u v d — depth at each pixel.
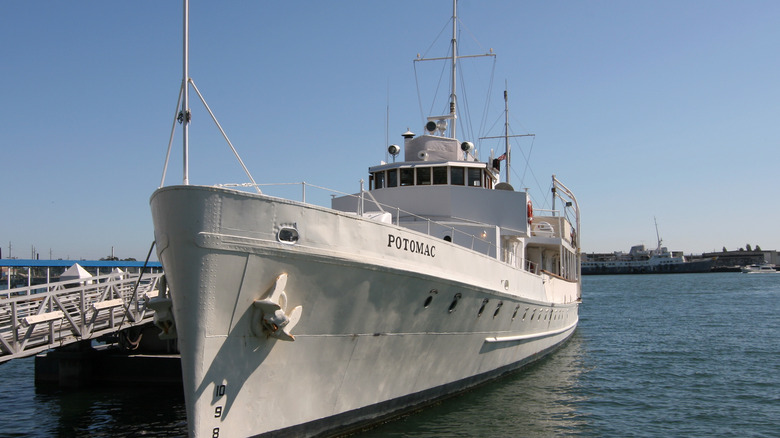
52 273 51.59
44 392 21.83
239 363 11.08
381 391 14.18
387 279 12.77
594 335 38.00
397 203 20.80
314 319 11.94
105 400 20.41
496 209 20.62
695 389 21.20
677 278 168.50
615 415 17.53
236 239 10.51
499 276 17.61
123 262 43.09
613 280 160.25
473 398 18.34
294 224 11.19
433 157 22.81
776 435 15.66
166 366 22.64
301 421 12.32
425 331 14.69
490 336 17.95
